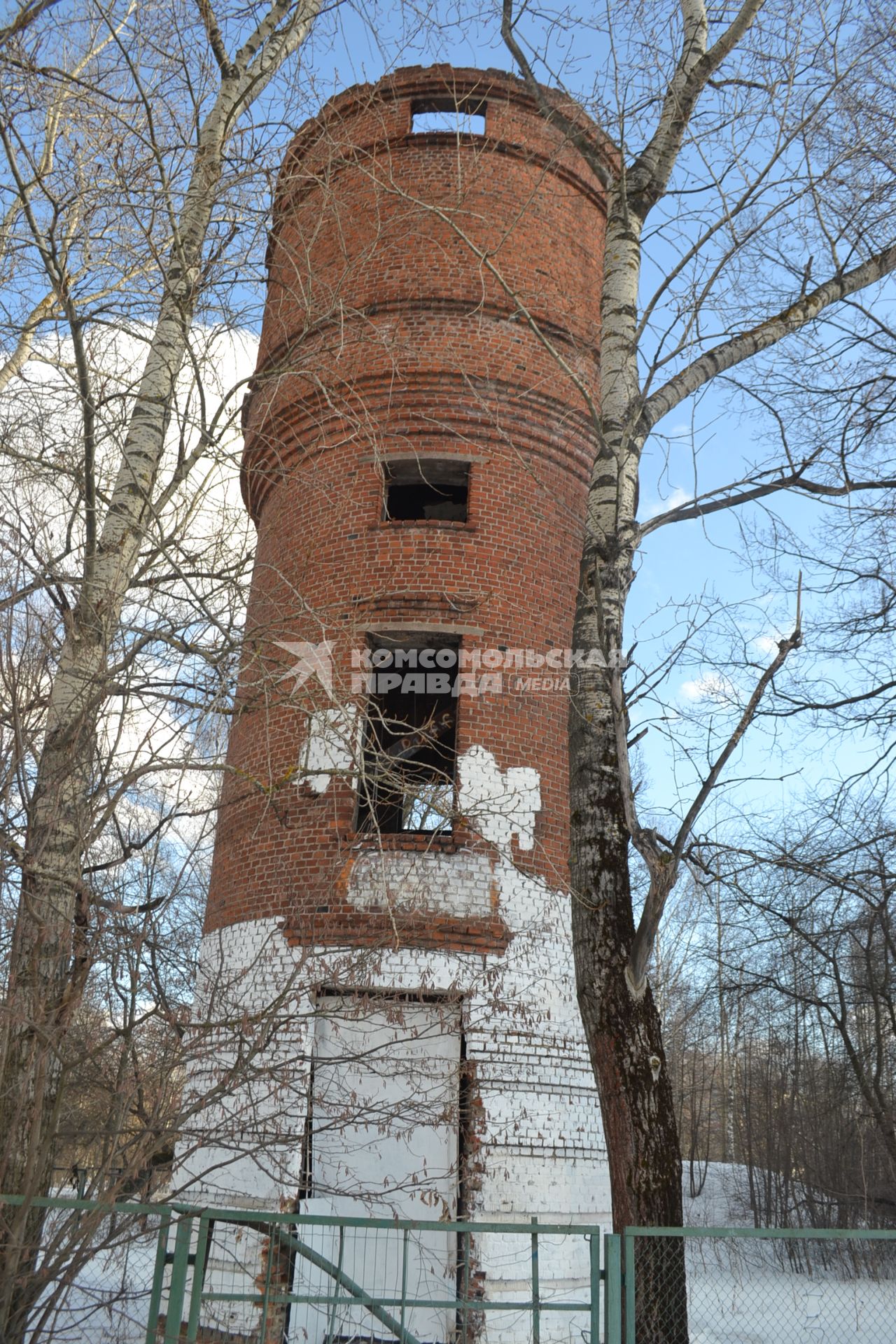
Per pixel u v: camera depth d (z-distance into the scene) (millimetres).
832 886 13844
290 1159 10750
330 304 8898
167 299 7625
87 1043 6949
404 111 15648
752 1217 27375
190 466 7504
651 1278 6516
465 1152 11234
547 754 13297
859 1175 23875
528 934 12227
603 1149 12031
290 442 14875
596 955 7344
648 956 7113
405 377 14305
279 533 14898
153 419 7520
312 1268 10742
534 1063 11734
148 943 6652
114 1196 5676
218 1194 11109
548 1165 11414
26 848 6219
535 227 15453
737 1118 35094
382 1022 11547
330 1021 11102
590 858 7633
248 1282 10594
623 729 7637
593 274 16062
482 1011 11680
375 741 9031
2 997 6023
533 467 14617
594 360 15336
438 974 11688
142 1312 8312
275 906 12258
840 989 18125
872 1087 20000
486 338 14641
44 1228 6199
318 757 12609
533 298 14977
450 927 11883
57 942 6094
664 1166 6828
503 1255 10828
